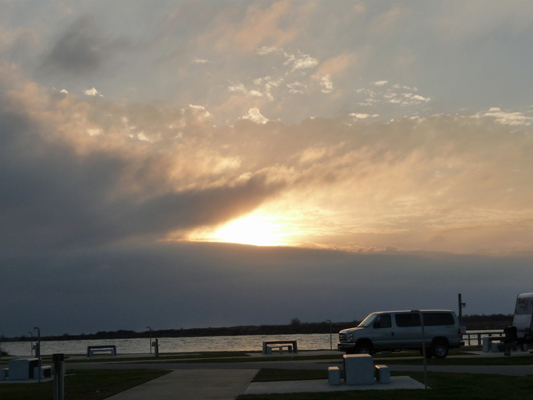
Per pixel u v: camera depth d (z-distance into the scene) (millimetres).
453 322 27734
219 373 22875
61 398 13648
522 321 29078
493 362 24641
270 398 15039
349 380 17422
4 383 22172
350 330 27656
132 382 20484
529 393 14484
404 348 27312
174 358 36812
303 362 28266
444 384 16734
